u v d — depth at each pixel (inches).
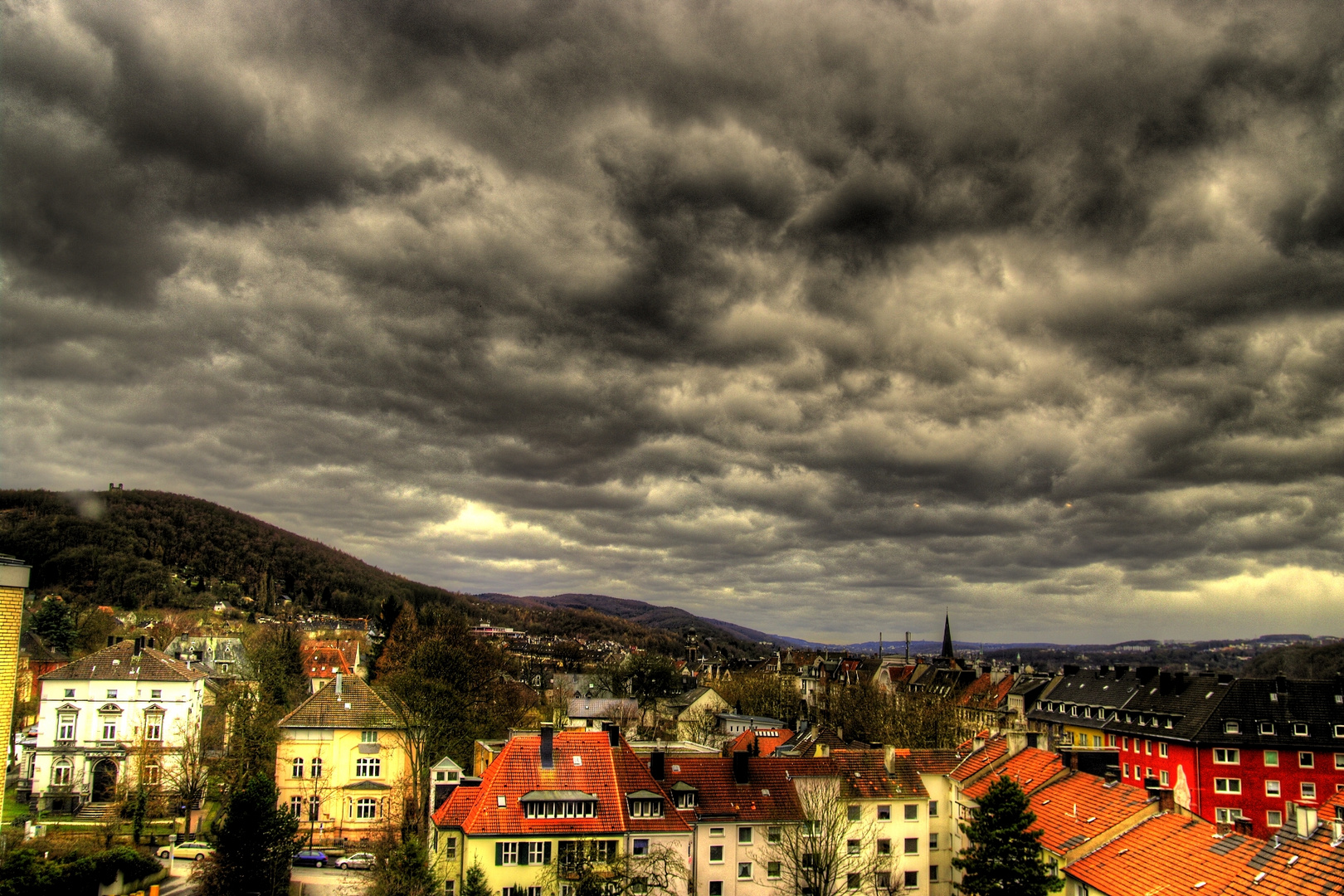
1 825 2824.8
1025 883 2541.8
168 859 3503.9
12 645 1509.6
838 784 3513.8
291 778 4298.7
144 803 4062.5
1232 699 4429.1
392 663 6343.5
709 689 7819.9
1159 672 5305.1
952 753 3816.4
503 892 2913.4
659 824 3100.4
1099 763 3321.9
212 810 4409.5
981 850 2642.7
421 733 4340.6
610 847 3021.7
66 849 3154.5
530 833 2960.1
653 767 3368.6
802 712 7726.4
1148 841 2554.1
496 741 4357.8
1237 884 2137.1
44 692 4475.9
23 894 2596.0
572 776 3159.5
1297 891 1987.0
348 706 4451.3
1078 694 5989.2
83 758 4439.0
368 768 4375.0
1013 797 2657.5
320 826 4261.8
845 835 3442.4
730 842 3245.6
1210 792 4286.4
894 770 3659.0
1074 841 2743.6
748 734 5083.7
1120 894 2384.4
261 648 7239.2
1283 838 2169.0
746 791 3390.7
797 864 3198.8
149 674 4564.5
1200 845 2381.9
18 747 4800.7
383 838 3560.5
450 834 3036.4
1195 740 4335.6
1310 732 4286.4
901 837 3535.9
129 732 4495.6
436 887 2901.1
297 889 3373.5
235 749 4320.9
